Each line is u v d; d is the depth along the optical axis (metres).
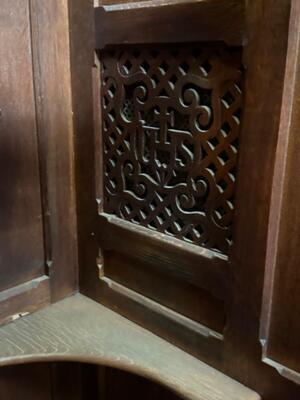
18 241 0.89
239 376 0.74
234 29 0.61
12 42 0.79
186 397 0.72
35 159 0.88
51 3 0.82
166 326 0.84
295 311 0.66
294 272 0.65
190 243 0.77
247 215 0.67
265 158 0.62
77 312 0.94
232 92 0.65
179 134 0.73
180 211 0.77
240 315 0.71
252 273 0.68
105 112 0.85
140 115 0.79
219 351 0.76
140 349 0.83
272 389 0.70
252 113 0.63
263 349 0.70
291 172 0.62
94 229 0.93
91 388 1.05
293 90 0.59
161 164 0.78
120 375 0.98
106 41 0.79
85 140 0.90
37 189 0.90
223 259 0.71
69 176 0.94
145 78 0.76
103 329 0.89
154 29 0.71
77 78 0.87
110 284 0.93
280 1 0.56
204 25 0.65
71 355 0.81
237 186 0.67
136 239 0.85
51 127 0.88
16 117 0.83
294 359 0.68
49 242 0.93
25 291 0.91
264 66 0.60
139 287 0.89
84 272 0.99
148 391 0.93
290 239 0.64
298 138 0.60
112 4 0.78
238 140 0.66
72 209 0.96
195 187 0.73
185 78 0.70
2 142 0.82
